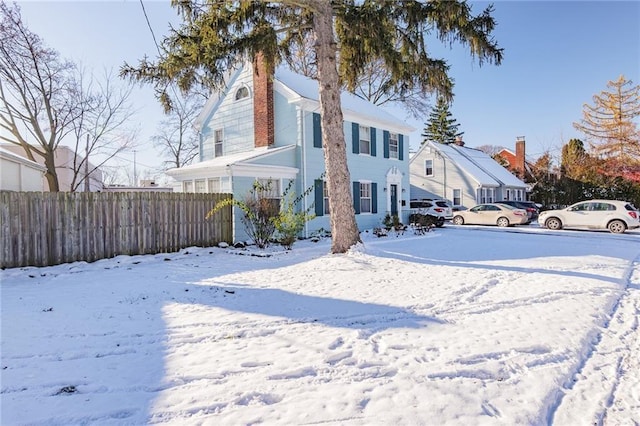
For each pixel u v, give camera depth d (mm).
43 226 8633
